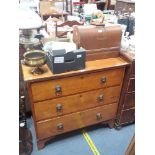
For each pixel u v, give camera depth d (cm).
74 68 137
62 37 172
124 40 164
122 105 173
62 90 141
